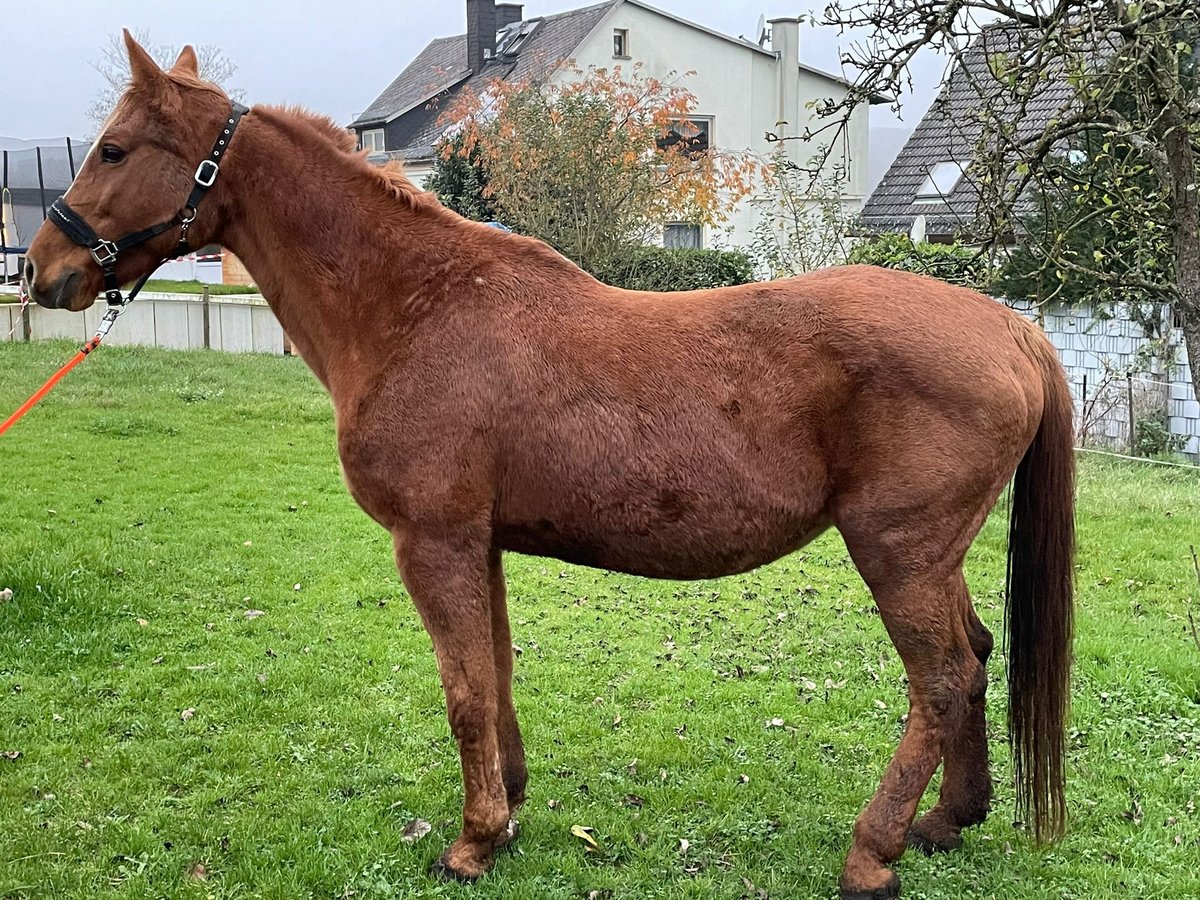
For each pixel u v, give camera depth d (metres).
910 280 2.85
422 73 28.41
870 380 2.69
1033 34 4.21
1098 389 10.23
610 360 2.80
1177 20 3.41
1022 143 3.82
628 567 2.95
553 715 4.25
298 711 4.26
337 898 3.00
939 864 3.10
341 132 3.15
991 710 4.29
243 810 3.48
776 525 2.81
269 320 15.53
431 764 3.84
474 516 2.86
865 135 20.91
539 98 14.32
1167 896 2.95
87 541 6.33
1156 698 4.23
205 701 4.36
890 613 2.79
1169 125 3.56
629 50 21.31
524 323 2.86
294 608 5.54
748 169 15.82
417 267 2.94
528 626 5.32
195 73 3.23
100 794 3.56
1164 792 3.53
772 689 4.52
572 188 13.90
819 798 3.58
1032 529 2.94
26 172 22.08
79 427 9.97
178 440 9.72
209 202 3.04
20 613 5.08
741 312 2.81
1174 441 10.12
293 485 8.28
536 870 3.12
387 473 2.86
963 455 2.67
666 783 3.70
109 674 4.57
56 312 14.89
